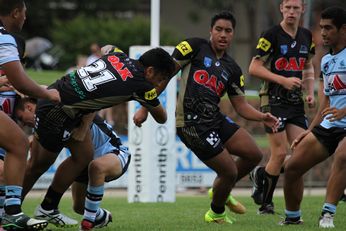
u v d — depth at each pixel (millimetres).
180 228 26172
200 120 27516
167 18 127812
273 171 31703
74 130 24734
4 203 23938
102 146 25953
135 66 23750
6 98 24844
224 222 28094
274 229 25469
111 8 126188
